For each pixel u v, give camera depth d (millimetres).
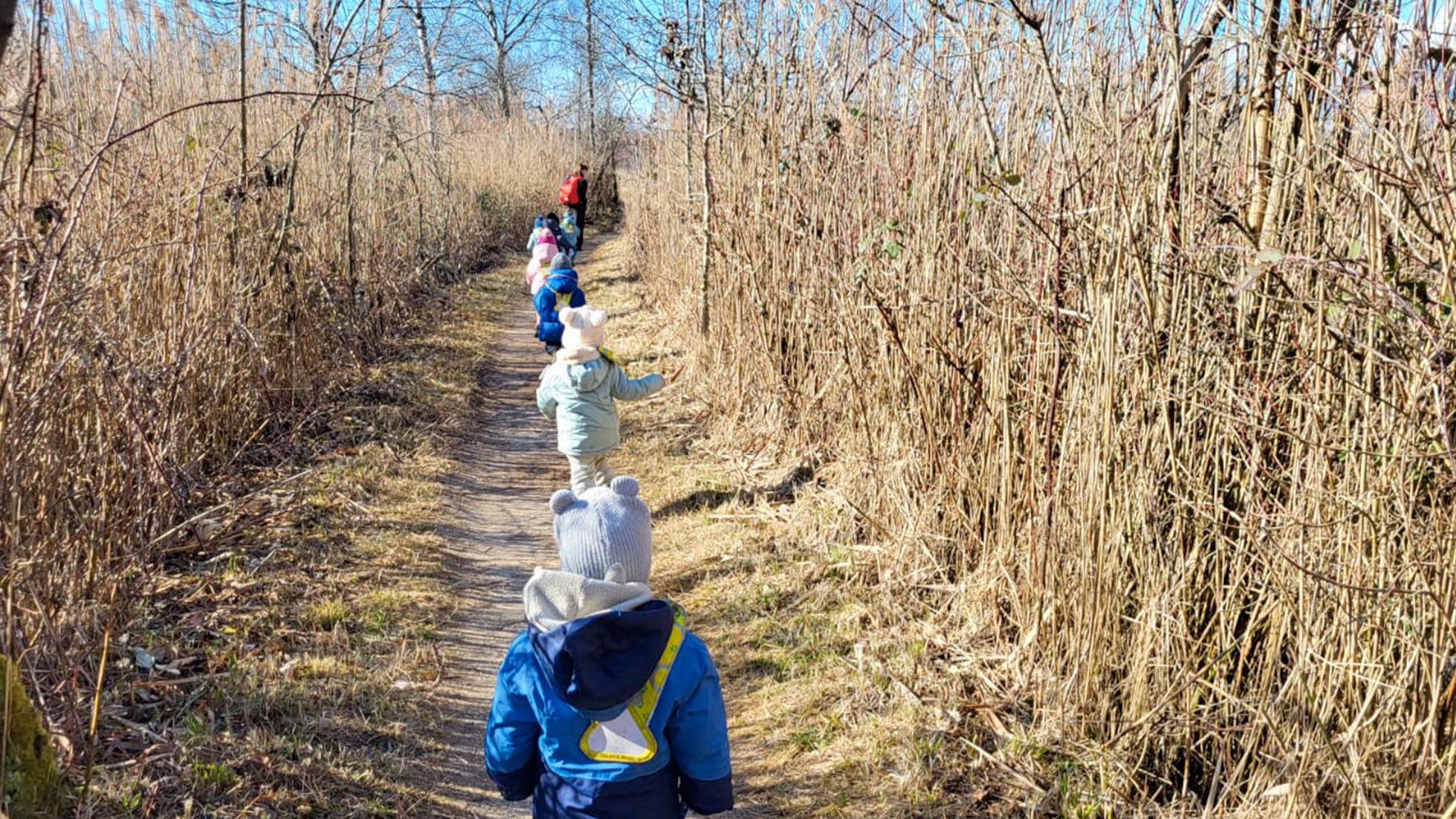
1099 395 3740
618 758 2285
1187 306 3498
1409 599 2914
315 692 4184
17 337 3609
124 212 5426
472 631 5113
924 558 5105
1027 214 4027
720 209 9055
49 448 4121
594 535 2363
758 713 4336
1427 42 2770
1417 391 2816
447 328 12828
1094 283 3867
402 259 13445
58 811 2908
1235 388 3438
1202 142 3621
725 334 8766
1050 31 4398
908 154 5742
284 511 6152
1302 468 3277
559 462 8250
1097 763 3602
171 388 5762
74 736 3439
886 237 5641
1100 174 3889
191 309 6445
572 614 2250
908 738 3885
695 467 7523
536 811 2379
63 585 3973
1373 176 2859
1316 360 3102
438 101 17938
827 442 6977
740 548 5914
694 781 2387
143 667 4141
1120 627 3770
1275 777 3092
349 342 9922
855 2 6289
